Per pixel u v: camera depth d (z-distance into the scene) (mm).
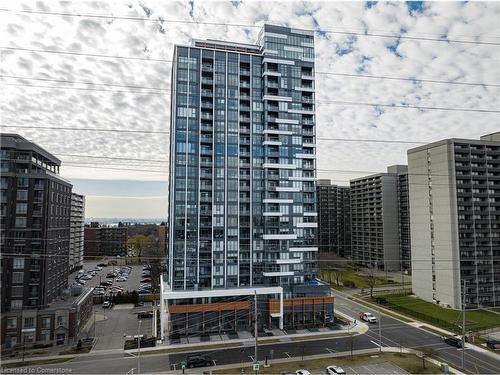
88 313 78938
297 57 82062
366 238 150000
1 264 65938
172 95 84188
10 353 59875
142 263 167000
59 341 64438
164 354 58375
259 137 79625
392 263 139125
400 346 60875
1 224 67562
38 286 66938
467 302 85188
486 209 90938
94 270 147500
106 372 51250
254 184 78375
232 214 76375
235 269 75312
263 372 50219
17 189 69250
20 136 73688
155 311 80125
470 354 57062
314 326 72438
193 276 72875
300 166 80188
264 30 80375
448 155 90125
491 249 89562
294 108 80938
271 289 72750
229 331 69688
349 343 62656
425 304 90375
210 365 53500
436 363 53062
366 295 101500
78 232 150375
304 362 53844
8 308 65562
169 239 79812
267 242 76688
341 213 177375
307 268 78250
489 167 92188
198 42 81938
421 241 96938
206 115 77125
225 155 77188
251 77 80312
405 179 139625
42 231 69188
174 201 73625
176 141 74875
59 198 78250
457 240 87125
